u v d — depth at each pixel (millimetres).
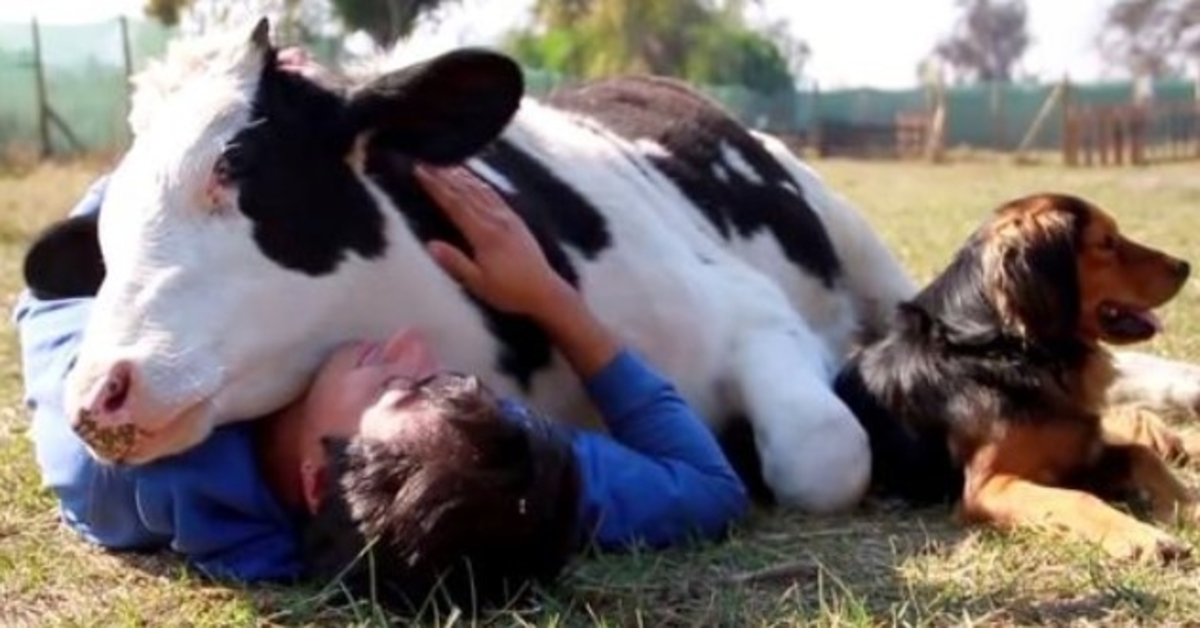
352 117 3895
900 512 4539
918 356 4652
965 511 4328
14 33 25188
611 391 4195
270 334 3709
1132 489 4512
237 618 3596
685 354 4723
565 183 4738
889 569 3914
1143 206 18391
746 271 5184
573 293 4234
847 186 24234
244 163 3723
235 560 3840
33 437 4734
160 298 3588
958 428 4484
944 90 41500
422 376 3625
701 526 4102
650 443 4148
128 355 3514
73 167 23766
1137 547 3881
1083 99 44125
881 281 6191
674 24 45469
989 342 4531
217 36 3908
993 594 3693
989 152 39969
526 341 4246
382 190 4031
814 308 5801
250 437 3822
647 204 5035
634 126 5488
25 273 4254
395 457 3430
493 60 3904
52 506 4555
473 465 3381
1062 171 30234
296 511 3811
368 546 3443
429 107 3967
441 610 3500
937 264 11086
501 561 3482
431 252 4082
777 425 4578
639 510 3988
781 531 4309
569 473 3568
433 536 3387
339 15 18906
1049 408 4469
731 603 3648
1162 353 6746
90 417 3477
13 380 6852
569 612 3568
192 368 3564
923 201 19891
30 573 3963
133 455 3574
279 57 3926
